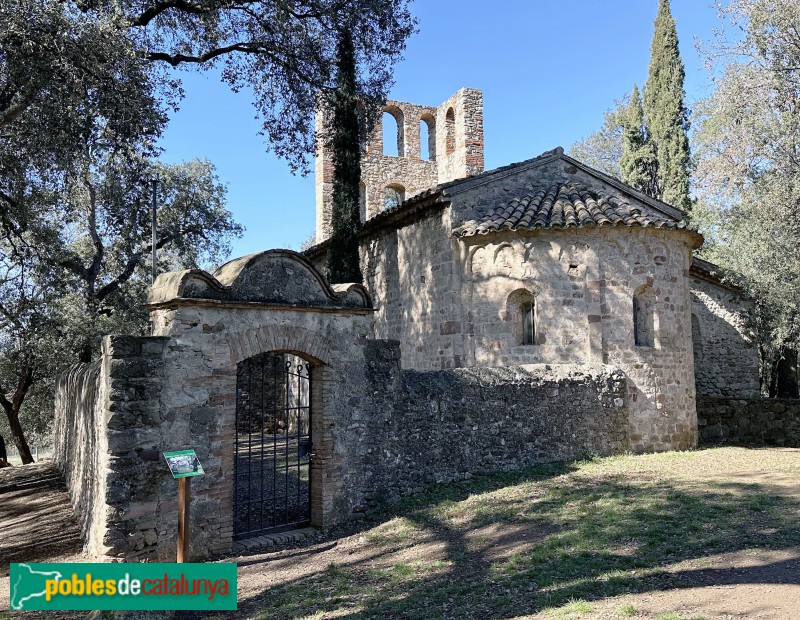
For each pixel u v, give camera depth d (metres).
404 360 16.16
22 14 9.18
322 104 17.97
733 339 19.34
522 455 11.77
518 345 13.55
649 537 6.98
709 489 9.29
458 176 23.95
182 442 7.68
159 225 23.86
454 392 11.09
